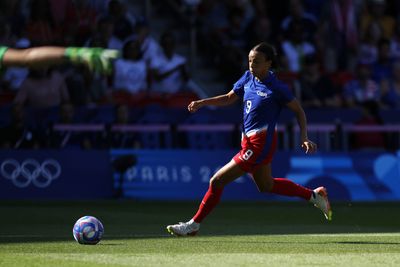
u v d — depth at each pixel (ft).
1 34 219.00
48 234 117.50
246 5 262.88
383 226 140.67
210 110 222.69
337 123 222.69
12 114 200.23
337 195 214.28
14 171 195.62
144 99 223.92
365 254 90.33
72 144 204.33
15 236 113.29
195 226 108.99
